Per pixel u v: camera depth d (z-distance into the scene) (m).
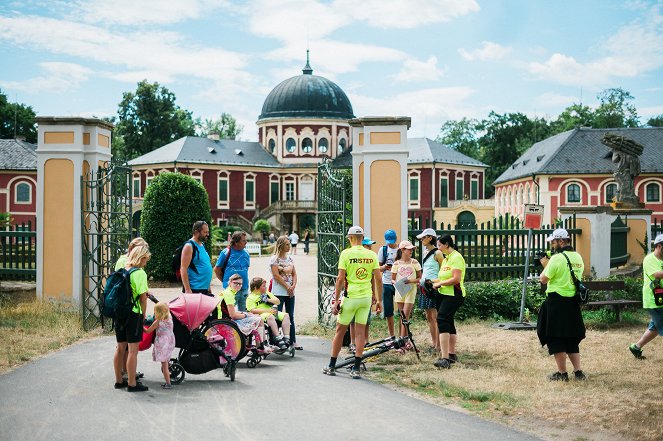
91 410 6.97
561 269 8.59
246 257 11.06
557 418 6.91
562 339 8.61
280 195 67.75
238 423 6.58
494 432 6.42
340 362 9.70
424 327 12.58
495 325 12.84
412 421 6.74
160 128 76.00
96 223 13.28
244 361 9.80
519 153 81.31
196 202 21.98
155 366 9.27
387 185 13.88
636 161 22.50
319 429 6.42
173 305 8.37
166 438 6.09
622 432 6.43
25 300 14.25
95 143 13.49
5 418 6.64
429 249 10.45
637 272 19.23
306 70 72.56
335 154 68.00
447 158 65.06
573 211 17.50
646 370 9.16
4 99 68.12
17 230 15.61
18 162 55.28
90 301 13.19
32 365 9.13
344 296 8.91
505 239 16.14
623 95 85.38
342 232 12.40
